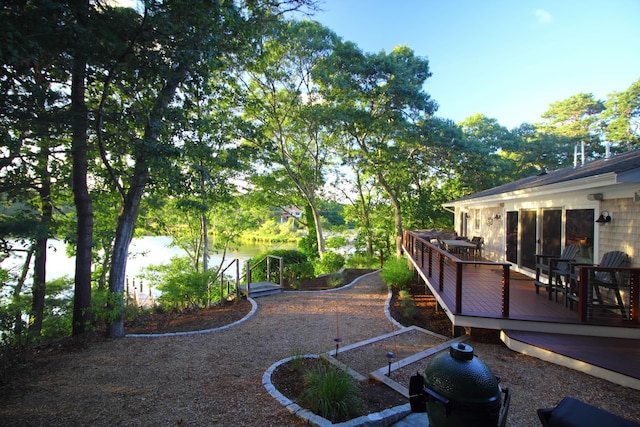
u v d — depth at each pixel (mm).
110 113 5590
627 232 5527
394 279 10016
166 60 5395
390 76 16406
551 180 7375
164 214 15195
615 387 3838
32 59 3678
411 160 19625
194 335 6363
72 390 4066
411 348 5371
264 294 9789
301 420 3238
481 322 5336
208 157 7969
